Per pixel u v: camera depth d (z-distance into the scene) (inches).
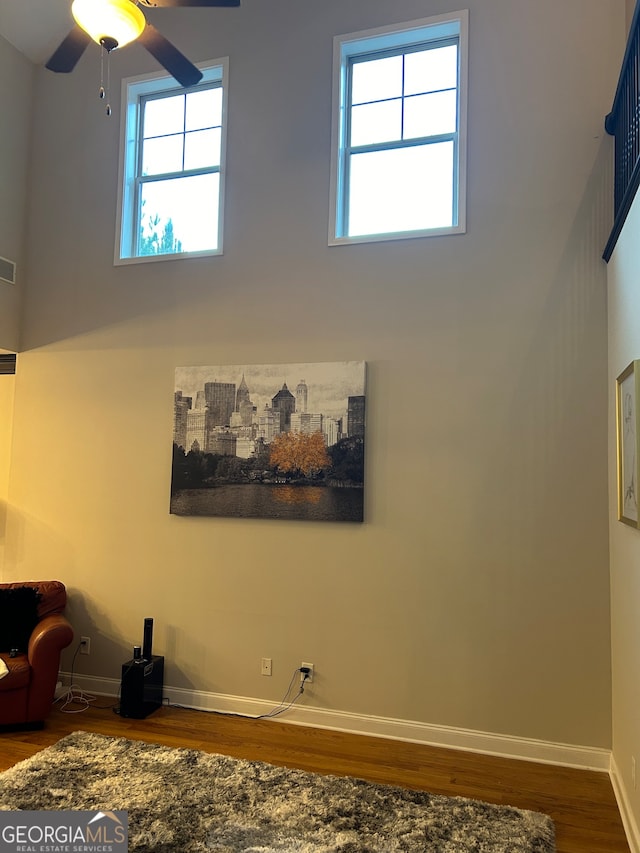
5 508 191.9
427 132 163.6
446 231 155.1
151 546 175.5
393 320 158.1
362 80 171.3
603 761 134.6
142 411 179.9
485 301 151.2
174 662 170.1
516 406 147.3
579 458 142.2
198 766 130.9
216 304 174.4
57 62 126.2
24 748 139.5
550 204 148.1
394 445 155.4
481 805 117.6
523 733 140.7
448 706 146.6
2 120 188.1
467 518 148.9
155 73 186.4
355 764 134.7
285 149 171.2
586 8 149.2
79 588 181.6
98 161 191.0
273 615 162.1
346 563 157.0
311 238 166.7
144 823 108.6
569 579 140.7
